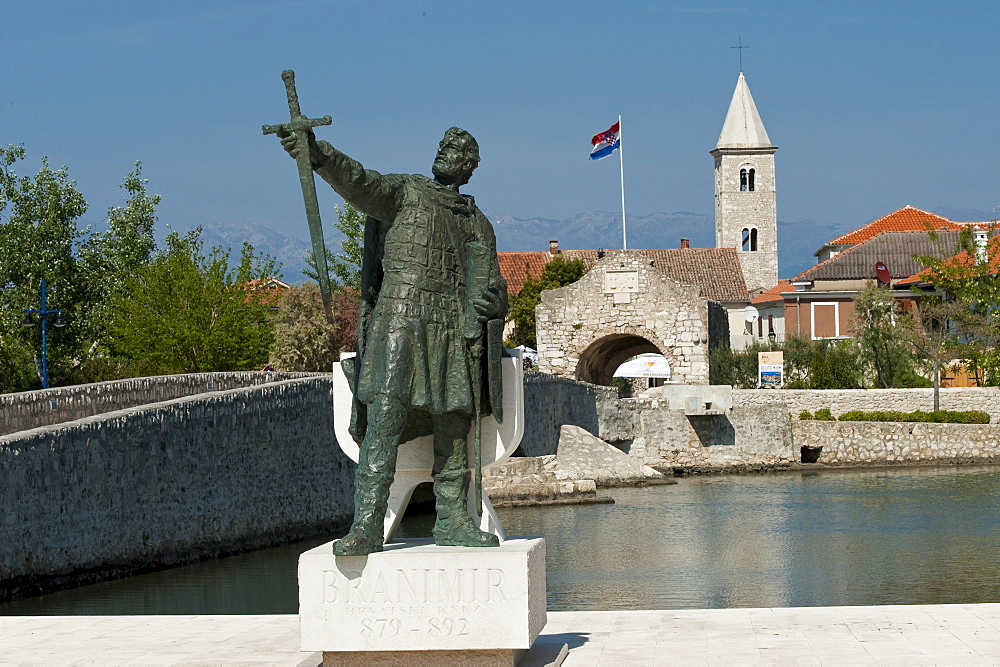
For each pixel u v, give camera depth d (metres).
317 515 34.47
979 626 12.66
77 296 74.06
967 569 26.78
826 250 117.81
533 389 49.44
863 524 35.84
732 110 143.62
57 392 31.45
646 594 23.72
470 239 10.86
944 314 66.69
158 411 27.23
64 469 23.72
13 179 74.75
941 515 37.97
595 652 11.61
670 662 11.05
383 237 10.60
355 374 10.72
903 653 11.30
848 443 59.22
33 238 72.69
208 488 29.08
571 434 52.72
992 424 59.78
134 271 72.75
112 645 12.55
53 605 21.88
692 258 107.00
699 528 35.53
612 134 75.88
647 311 66.06
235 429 30.50
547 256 105.31
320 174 10.05
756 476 55.88
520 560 9.80
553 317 67.12
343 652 10.02
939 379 68.56
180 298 57.44
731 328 102.44
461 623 9.83
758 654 11.39
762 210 141.12
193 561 28.05
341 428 11.12
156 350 56.44
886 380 66.81
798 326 85.62
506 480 44.34
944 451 58.91
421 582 9.86
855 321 70.81
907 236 90.19
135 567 25.97
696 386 58.47
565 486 44.22
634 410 59.38
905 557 28.89
